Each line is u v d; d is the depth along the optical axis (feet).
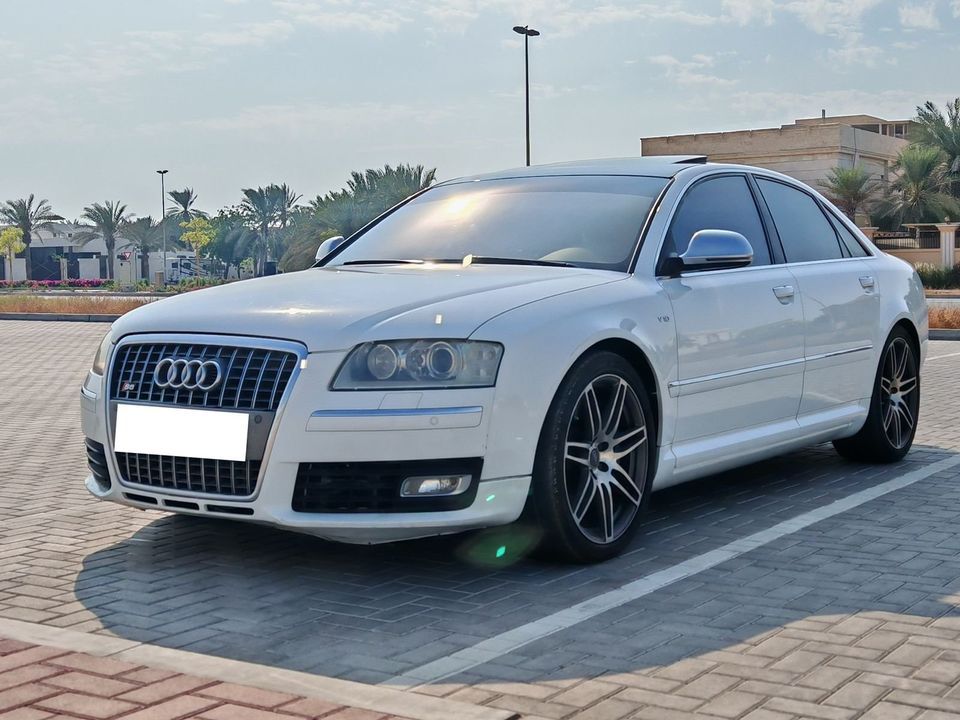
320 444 13.16
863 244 21.62
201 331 14.12
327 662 11.12
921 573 14.07
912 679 10.37
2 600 13.24
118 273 290.76
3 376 43.32
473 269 16.12
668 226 16.98
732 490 19.36
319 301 14.33
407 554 15.25
